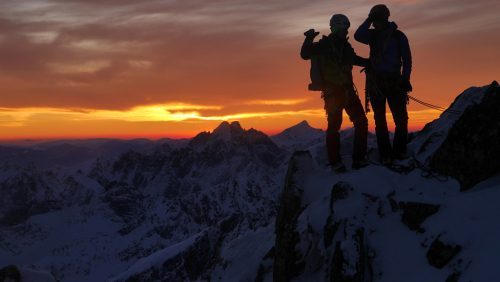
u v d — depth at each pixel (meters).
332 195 7.00
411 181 7.00
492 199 5.54
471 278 4.55
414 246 5.64
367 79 8.14
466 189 6.38
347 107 8.04
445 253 5.12
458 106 8.77
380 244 5.96
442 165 6.96
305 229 7.20
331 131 8.19
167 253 120.44
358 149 8.00
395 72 7.83
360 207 6.47
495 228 4.98
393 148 8.16
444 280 4.86
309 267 6.75
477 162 6.43
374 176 7.28
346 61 7.59
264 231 12.44
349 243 5.84
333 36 7.62
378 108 8.12
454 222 5.48
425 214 5.95
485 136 6.43
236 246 12.16
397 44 7.75
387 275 5.50
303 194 8.19
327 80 7.70
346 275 5.49
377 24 7.83
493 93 6.56
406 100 7.99
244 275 10.45
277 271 7.43
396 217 6.27
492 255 4.61
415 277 5.21
